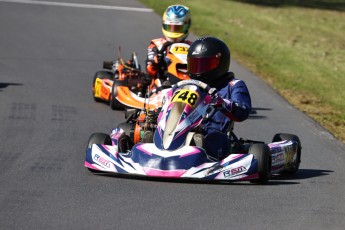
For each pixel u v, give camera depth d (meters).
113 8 86.50
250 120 43.19
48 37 67.56
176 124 26.69
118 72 46.53
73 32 70.69
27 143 33.28
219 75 28.69
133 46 66.19
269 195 25.58
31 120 38.75
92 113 42.16
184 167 25.72
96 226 20.91
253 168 26.22
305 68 63.44
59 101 44.78
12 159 29.89
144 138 27.83
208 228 21.27
